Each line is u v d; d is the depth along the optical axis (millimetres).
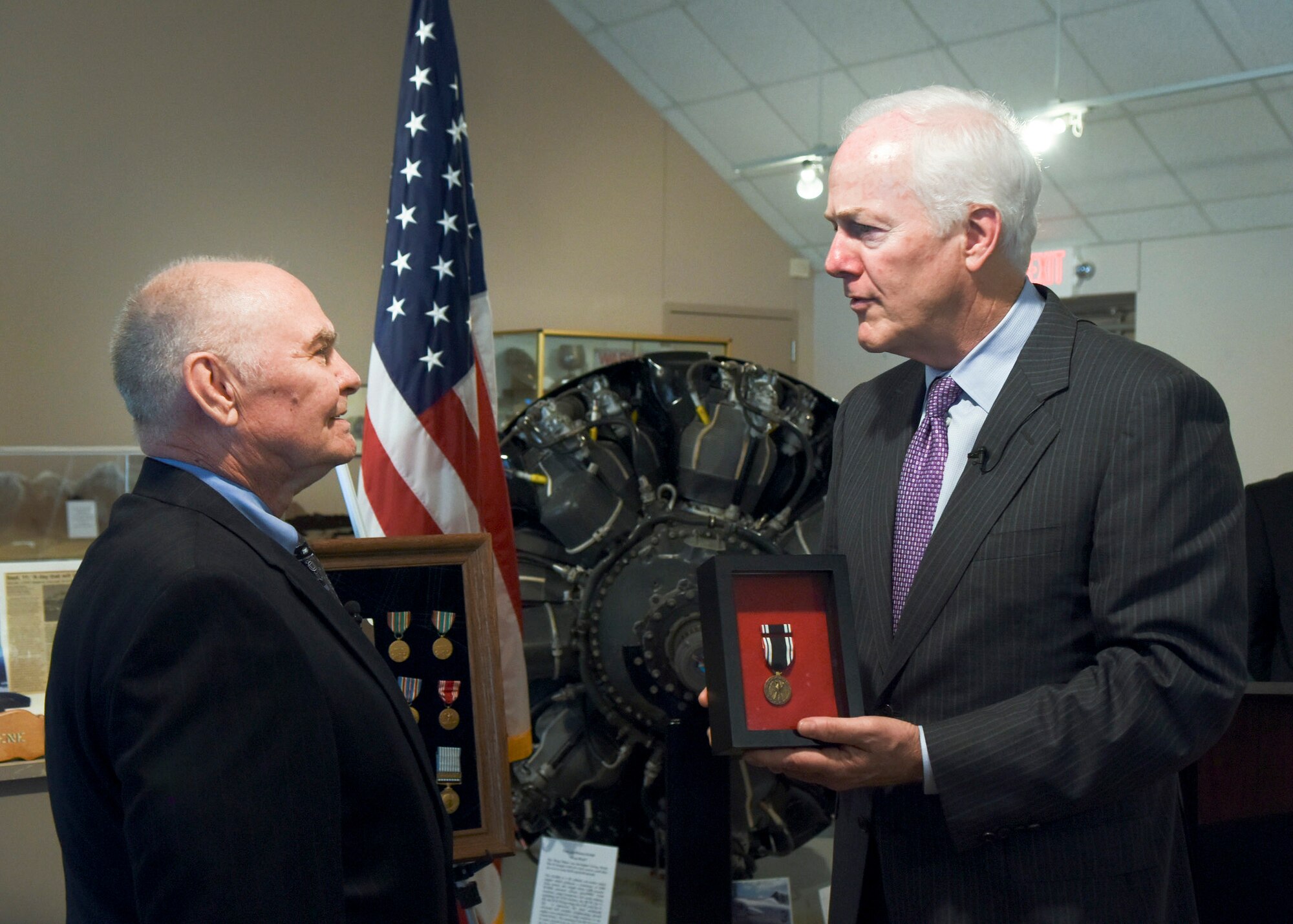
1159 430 1353
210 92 5262
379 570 1970
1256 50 4836
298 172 5570
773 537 3172
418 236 2631
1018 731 1335
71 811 1168
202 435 1315
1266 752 1947
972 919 1426
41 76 4785
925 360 1565
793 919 3387
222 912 1009
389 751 1229
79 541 3398
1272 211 5777
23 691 2805
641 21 6395
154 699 1038
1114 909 1385
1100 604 1371
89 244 4934
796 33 5930
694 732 2523
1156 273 6359
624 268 6973
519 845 3199
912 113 1468
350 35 5738
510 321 6449
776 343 7824
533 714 3143
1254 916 1956
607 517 3074
